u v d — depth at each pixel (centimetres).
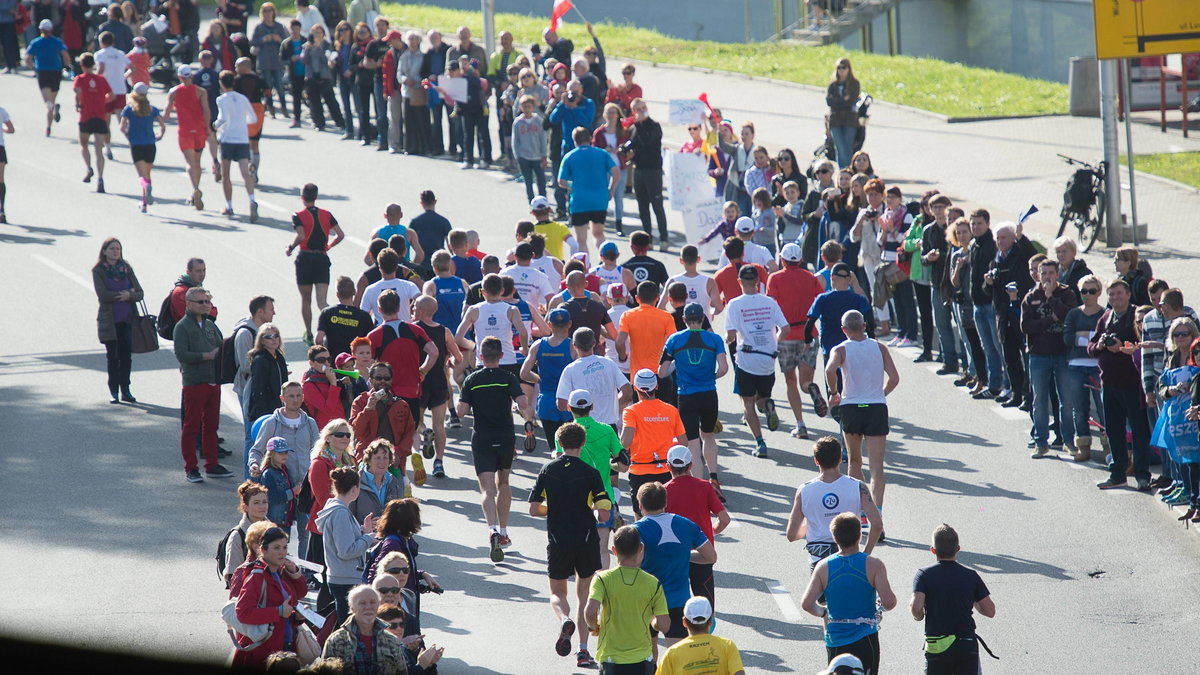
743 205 8519
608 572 3478
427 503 5269
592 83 9950
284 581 3525
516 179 10225
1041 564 4572
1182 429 4778
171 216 9494
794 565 4619
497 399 4719
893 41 15825
